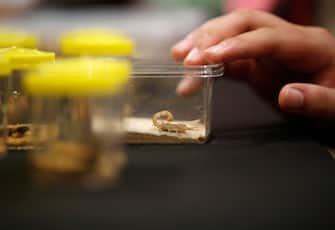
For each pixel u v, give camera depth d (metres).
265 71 0.48
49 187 0.29
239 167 0.33
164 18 1.12
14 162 0.32
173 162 0.33
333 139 0.42
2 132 0.34
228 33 0.45
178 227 0.26
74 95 0.30
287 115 0.43
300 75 0.46
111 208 0.27
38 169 0.30
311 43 0.43
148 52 0.93
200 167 0.32
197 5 1.30
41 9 1.20
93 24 1.05
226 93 0.54
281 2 0.82
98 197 0.28
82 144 0.30
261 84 0.49
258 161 0.34
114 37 0.44
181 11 1.22
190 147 0.36
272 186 0.30
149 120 0.37
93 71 0.29
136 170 0.32
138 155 0.34
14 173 0.31
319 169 0.32
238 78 0.50
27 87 0.30
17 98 0.34
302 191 0.30
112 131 0.31
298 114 0.41
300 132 0.40
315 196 0.29
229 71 0.50
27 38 0.43
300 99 0.39
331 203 0.28
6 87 0.34
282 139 0.38
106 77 0.29
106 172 0.30
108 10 1.21
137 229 0.26
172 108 0.37
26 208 0.27
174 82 0.37
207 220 0.27
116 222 0.26
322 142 0.42
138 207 0.28
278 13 0.82
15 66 0.34
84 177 0.30
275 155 0.35
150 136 0.36
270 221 0.27
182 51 0.44
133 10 1.22
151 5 1.31
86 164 0.30
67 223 0.26
